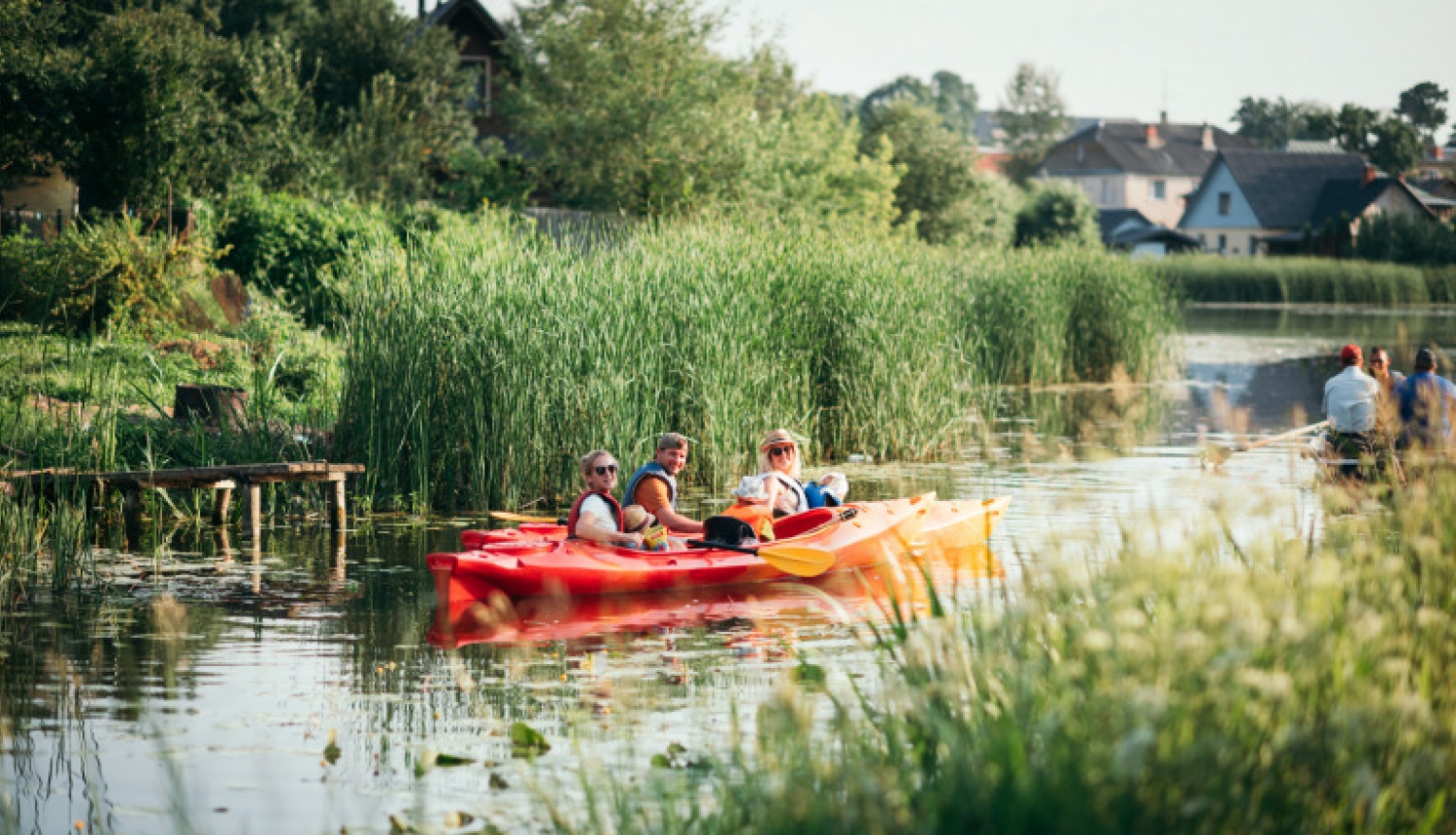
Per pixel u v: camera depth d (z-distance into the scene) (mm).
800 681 7289
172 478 11930
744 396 15156
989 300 24516
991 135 190125
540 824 5445
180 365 16562
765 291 16172
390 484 13375
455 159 31688
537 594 9461
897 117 55656
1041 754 4020
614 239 16438
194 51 25469
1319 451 12789
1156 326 26500
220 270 21406
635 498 10617
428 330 13375
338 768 6133
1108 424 19906
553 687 7387
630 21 33969
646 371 14195
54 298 17578
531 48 35531
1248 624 4016
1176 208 107688
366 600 9570
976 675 5102
